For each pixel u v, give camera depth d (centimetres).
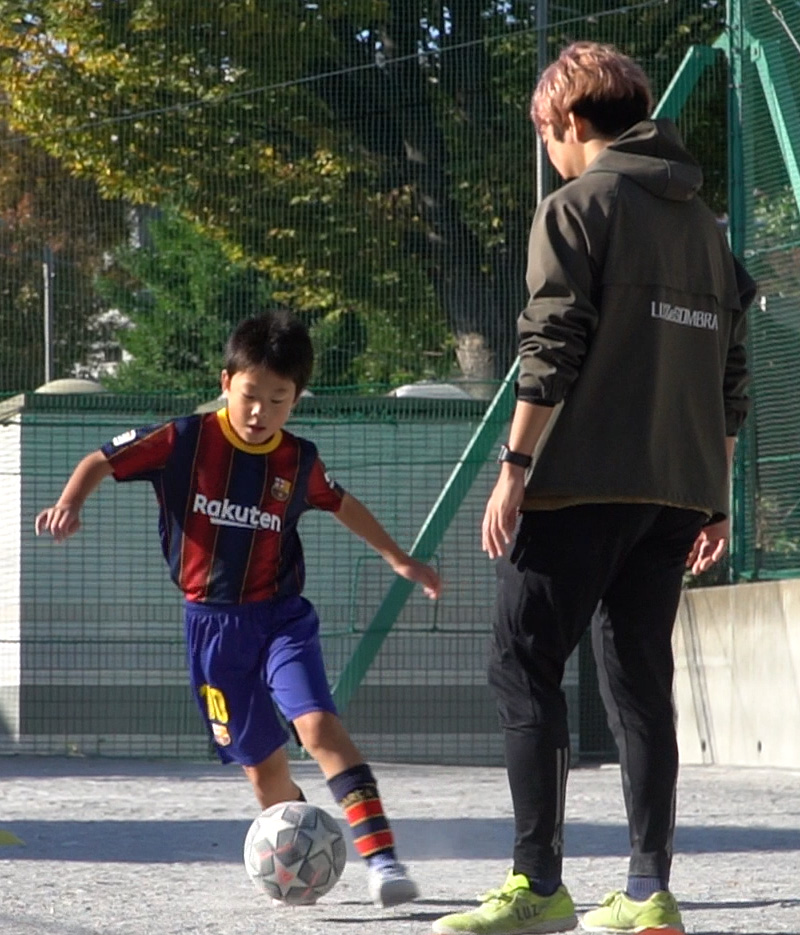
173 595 3550
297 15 4666
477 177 4141
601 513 1173
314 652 1405
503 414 3494
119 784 2709
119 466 1397
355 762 1357
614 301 1176
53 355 4800
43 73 5575
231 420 1412
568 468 1169
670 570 1218
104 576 3525
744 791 2514
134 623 3531
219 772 3025
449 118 4238
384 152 4347
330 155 4441
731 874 1587
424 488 3553
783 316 2981
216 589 1401
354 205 4409
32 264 4762
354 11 4472
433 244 4200
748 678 3002
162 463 1405
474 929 1192
